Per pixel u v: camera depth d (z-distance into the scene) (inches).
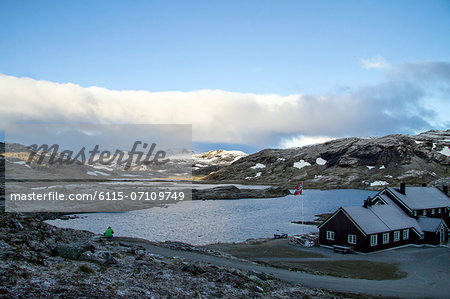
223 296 687.7
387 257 1660.9
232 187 6594.5
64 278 583.2
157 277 725.9
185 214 3388.3
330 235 1898.4
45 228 928.9
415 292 1058.7
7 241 714.2
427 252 1790.1
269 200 5487.2
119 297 556.4
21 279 530.9
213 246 1920.5
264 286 860.0
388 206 2132.1
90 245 792.3
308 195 6742.1
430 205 2325.3
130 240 1617.9
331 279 1159.6
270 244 1990.7
